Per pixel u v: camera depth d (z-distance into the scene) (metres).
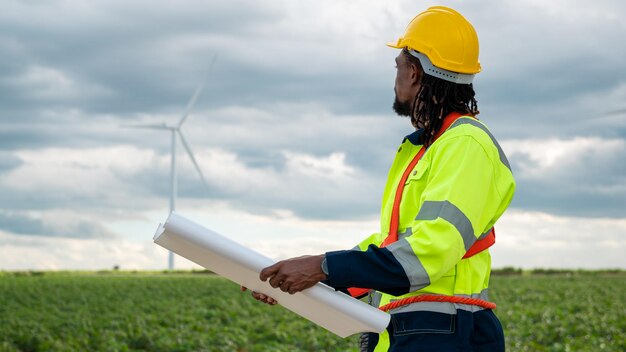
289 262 2.87
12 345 15.95
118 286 37.75
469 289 3.04
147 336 15.49
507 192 3.07
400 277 2.81
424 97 3.17
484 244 3.07
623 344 14.91
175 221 2.90
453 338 2.99
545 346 15.32
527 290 34.31
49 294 32.91
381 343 3.11
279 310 23.83
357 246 3.49
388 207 3.20
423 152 3.20
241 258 2.90
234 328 17.16
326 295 2.92
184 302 28.27
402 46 3.24
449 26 3.17
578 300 28.36
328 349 15.07
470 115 3.20
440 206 2.89
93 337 16.19
